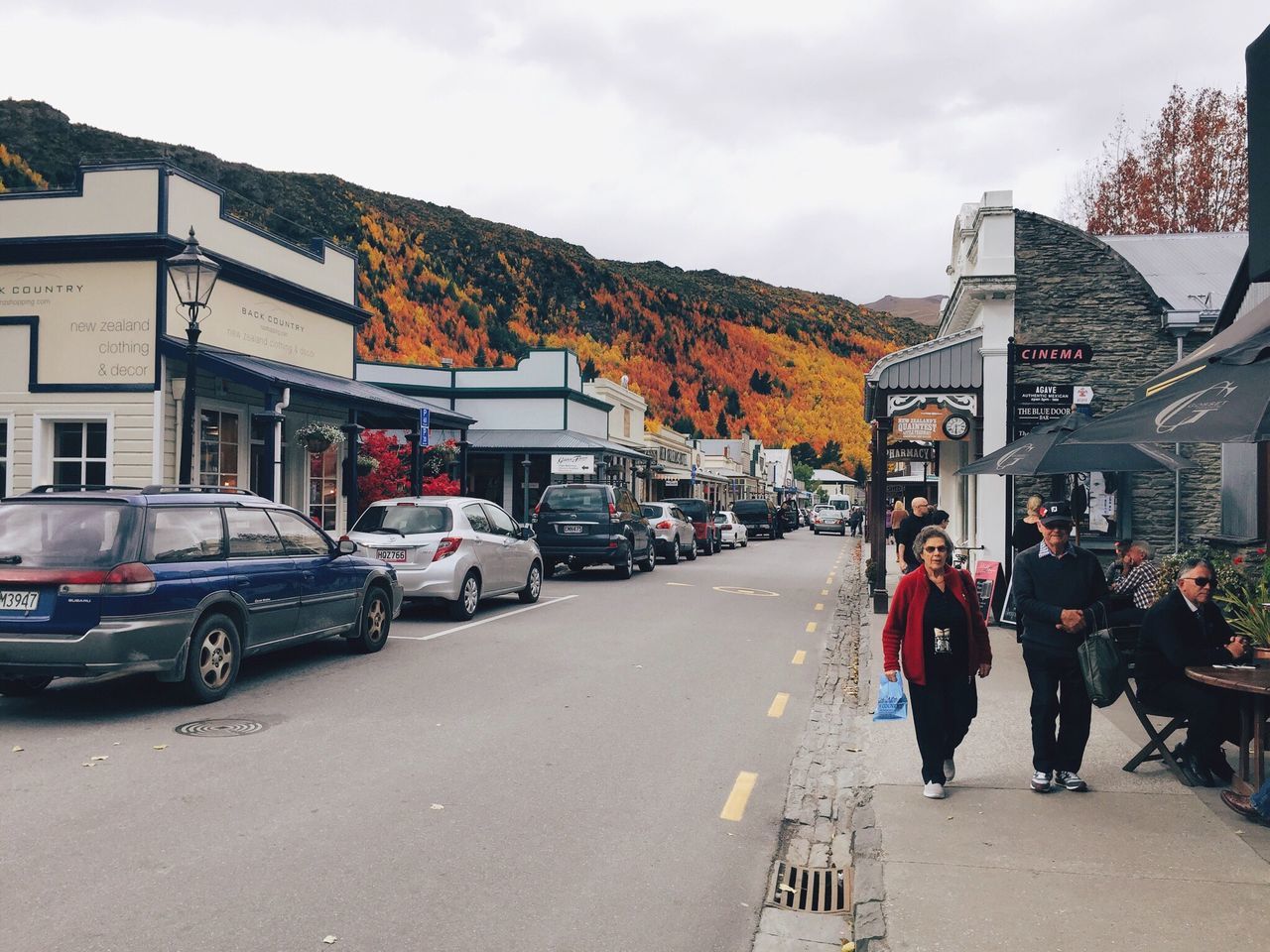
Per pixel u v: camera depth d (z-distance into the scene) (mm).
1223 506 12750
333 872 4535
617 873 4680
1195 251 17391
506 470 36406
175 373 16047
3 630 7105
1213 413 5043
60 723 7273
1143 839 4992
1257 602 6883
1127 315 13648
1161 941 3799
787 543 41469
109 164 15789
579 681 9211
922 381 14305
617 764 6539
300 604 9156
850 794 6066
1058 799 5680
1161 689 6102
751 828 5414
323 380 19062
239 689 8578
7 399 15969
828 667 10562
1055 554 5910
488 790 5848
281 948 3768
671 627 13117
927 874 4512
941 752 5719
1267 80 5898
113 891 4258
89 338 15805
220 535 8367
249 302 17969
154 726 7195
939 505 24562
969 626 5762
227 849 4781
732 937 4062
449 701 8219
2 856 4629
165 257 15656
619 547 19922
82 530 7391
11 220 16078
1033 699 5891
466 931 3979
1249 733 5562
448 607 13273
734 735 7441
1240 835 5051
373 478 23297
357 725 7340
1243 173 32031
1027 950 3732
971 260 15344
